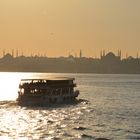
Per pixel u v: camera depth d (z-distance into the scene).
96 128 180.00
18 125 182.12
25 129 171.75
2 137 153.25
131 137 161.00
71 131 170.00
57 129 173.50
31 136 156.38
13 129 171.38
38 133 163.00
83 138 156.00
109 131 173.50
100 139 155.38
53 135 159.62
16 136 155.88
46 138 153.38
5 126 178.62
